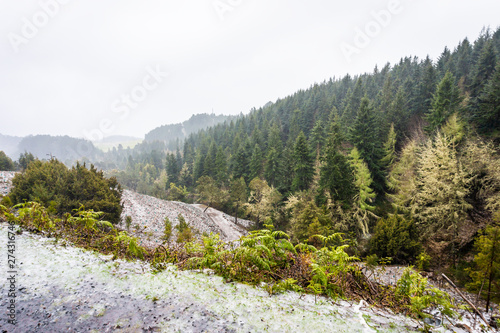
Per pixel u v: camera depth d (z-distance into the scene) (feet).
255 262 9.66
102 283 8.06
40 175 81.71
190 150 299.79
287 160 145.69
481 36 241.76
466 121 96.17
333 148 95.50
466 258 54.29
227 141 312.71
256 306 7.34
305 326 6.39
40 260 9.17
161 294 7.63
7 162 194.70
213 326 6.13
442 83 123.34
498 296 26.71
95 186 82.64
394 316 7.95
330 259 10.43
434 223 59.82
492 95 93.86
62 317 6.09
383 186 105.29
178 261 12.72
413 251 52.49
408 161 94.48
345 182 80.23
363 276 11.28
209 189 165.17
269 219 109.91
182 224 92.27
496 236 30.09
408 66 298.76
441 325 7.38
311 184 127.03
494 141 81.97
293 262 11.86
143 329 5.84
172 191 215.92
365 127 108.99
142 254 12.39
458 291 8.63
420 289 9.00
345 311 7.68
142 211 111.45
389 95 198.90
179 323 6.18
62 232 13.74
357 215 76.89
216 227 127.54
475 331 7.34
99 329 5.74
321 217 63.57
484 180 59.82
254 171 173.47
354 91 231.91
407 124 151.33
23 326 5.57
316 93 326.24
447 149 61.57
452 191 56.18
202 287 8.43
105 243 13.03
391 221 63.98
